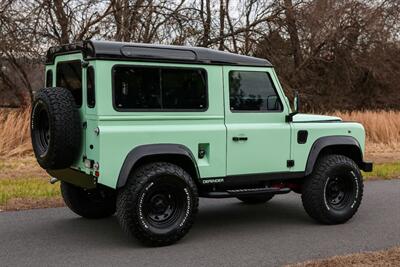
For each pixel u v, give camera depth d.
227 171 6.45
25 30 17.86
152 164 5.96
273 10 23.11
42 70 19.56
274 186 7.08
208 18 21.39
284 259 5.61
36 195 8.70
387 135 19.77
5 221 7.16
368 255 5.61
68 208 7.99
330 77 31.08
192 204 6.11
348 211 7.27
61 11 18.50
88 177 5.89
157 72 6.01
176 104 6.12
